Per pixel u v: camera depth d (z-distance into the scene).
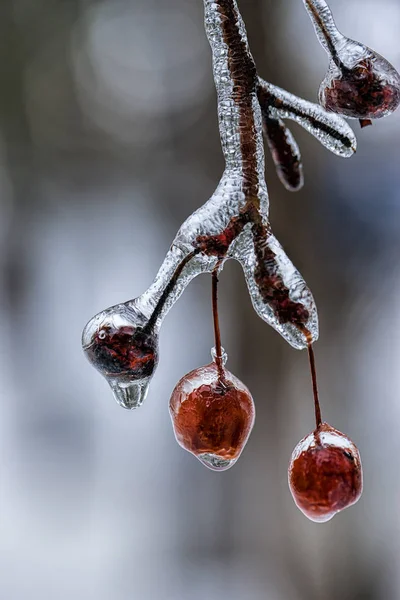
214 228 0.31
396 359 1.42
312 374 0.31
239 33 0.31
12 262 2.09
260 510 1.03
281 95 0.32
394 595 0.97
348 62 0.31
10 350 2.04
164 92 1.59
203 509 1.21
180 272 0.31
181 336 1.91
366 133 1.36
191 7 1.58
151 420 1.71
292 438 1.04
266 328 1.04
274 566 1.01
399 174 1.36
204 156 1.31
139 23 1.64
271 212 1.02
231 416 0.32
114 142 1.88
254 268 0.31
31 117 1.80
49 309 2.13
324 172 1.09
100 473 1.49
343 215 1.19
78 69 1.72
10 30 1.60
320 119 0.32
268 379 1.03
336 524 1.00
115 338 0.31
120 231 2.26
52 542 1.27
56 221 2.14
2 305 2.10
